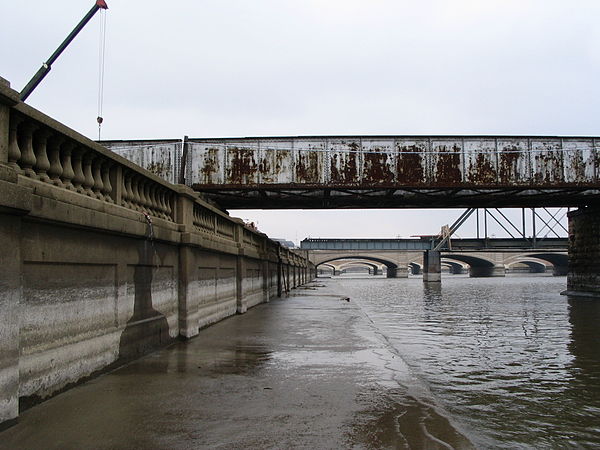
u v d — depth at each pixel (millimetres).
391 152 27016
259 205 33000
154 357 8391
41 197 5137
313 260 117688
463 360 11000
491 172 27297
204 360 8156
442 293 48969
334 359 8461
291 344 10109
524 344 13656
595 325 18828
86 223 6125
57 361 5742
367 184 26781
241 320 14930
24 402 5090
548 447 5410
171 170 26312
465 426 6152
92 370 6629
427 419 5113
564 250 69375
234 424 4824
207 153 26672
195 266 11305
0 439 4277
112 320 7293
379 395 6074
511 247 72375
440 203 33312
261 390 6199
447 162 27188
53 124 5688
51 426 4633
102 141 26297
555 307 28719
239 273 17359
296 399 5824
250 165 26672
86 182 6711
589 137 27719
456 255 126688
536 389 8203
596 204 34781
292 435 4539
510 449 5340
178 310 10562
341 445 4305
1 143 4633
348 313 17516
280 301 24891
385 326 18656
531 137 27609
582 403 7281
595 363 10625
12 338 4605
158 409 5270
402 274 132125
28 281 5180
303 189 26688
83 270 6391
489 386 8406
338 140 26953
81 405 5348
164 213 10062
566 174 27484
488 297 40750
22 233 5023
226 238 16094
